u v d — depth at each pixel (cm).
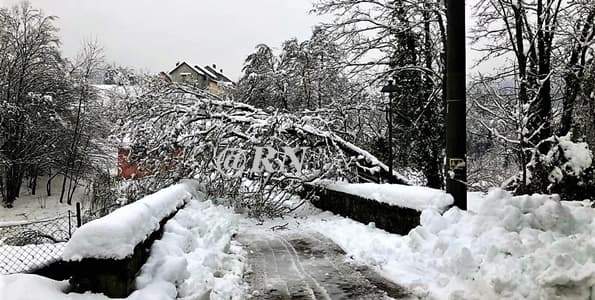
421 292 480
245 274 593
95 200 1616
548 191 896
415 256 573
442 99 1700
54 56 3209
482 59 1585
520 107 1091
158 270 434
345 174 1294
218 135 1277
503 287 407
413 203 722
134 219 427
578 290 372
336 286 531
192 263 517
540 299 385
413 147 1800
